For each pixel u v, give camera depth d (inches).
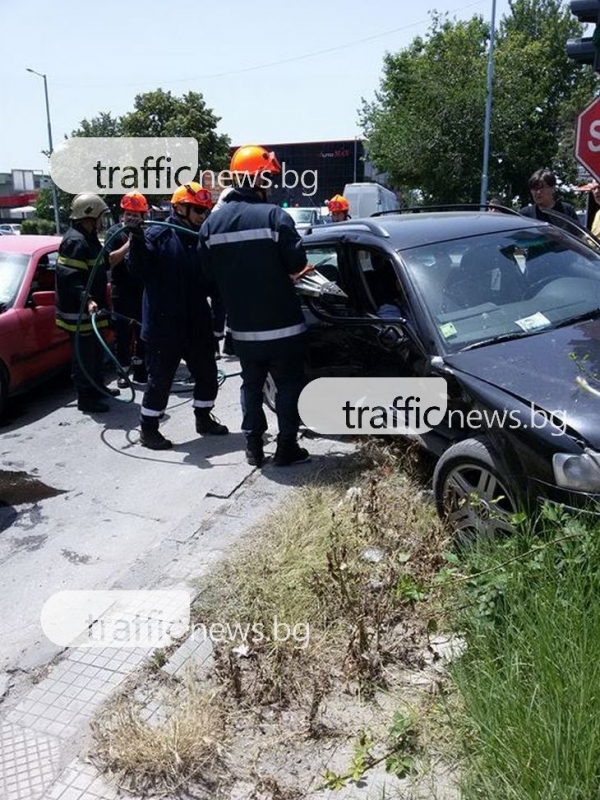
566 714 80.4
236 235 169.5
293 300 176.2
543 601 95.4
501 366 134.1
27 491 192.5
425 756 90.2
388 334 157.5
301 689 104.8
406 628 111.7
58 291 251.1
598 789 75.5
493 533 127.5
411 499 153.4
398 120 1163.9
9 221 2623.0
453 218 187.8
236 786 90.7
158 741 96.0
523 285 160.6
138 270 200.8
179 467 201.5
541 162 1152.8
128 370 296.0
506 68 1093.1
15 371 255.8
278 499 168.4
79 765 95.3
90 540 163.5
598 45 175.9
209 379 221.3
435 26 1214.9
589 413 115.0
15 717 105.3
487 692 88.7
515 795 76.6
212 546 148.4
